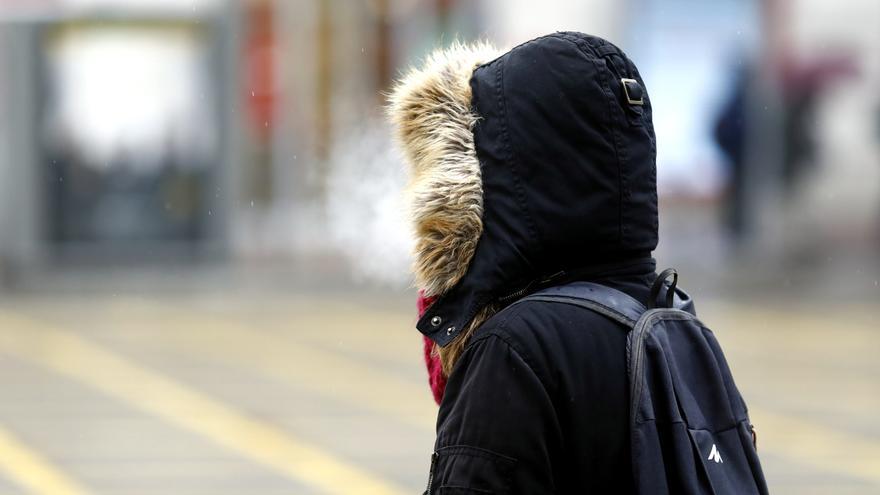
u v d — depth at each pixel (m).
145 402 27.53
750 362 33.53
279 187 52.22
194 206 49.59
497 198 6.03
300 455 22.58
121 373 31.31
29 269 48.28
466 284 6.07
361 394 28.56
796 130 51.88
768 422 25.84
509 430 5.62
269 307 45.19
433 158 6.14
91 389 29.09
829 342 37.66
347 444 23.50
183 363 32.81
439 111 6.18
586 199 5.96
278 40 53.41
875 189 52.44
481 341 5.81
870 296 49.28
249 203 51.81
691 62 50.88
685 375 6.03
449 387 5.89
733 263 51.38
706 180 51.31
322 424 25.25
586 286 6.03
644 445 5.68
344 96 52.34
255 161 52.88
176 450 22.88
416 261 6.13
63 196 48.56
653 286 6.14
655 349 5.85
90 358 33.75
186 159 49.47
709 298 48.72
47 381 30.09
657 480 5.64
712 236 51.47
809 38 51.88
